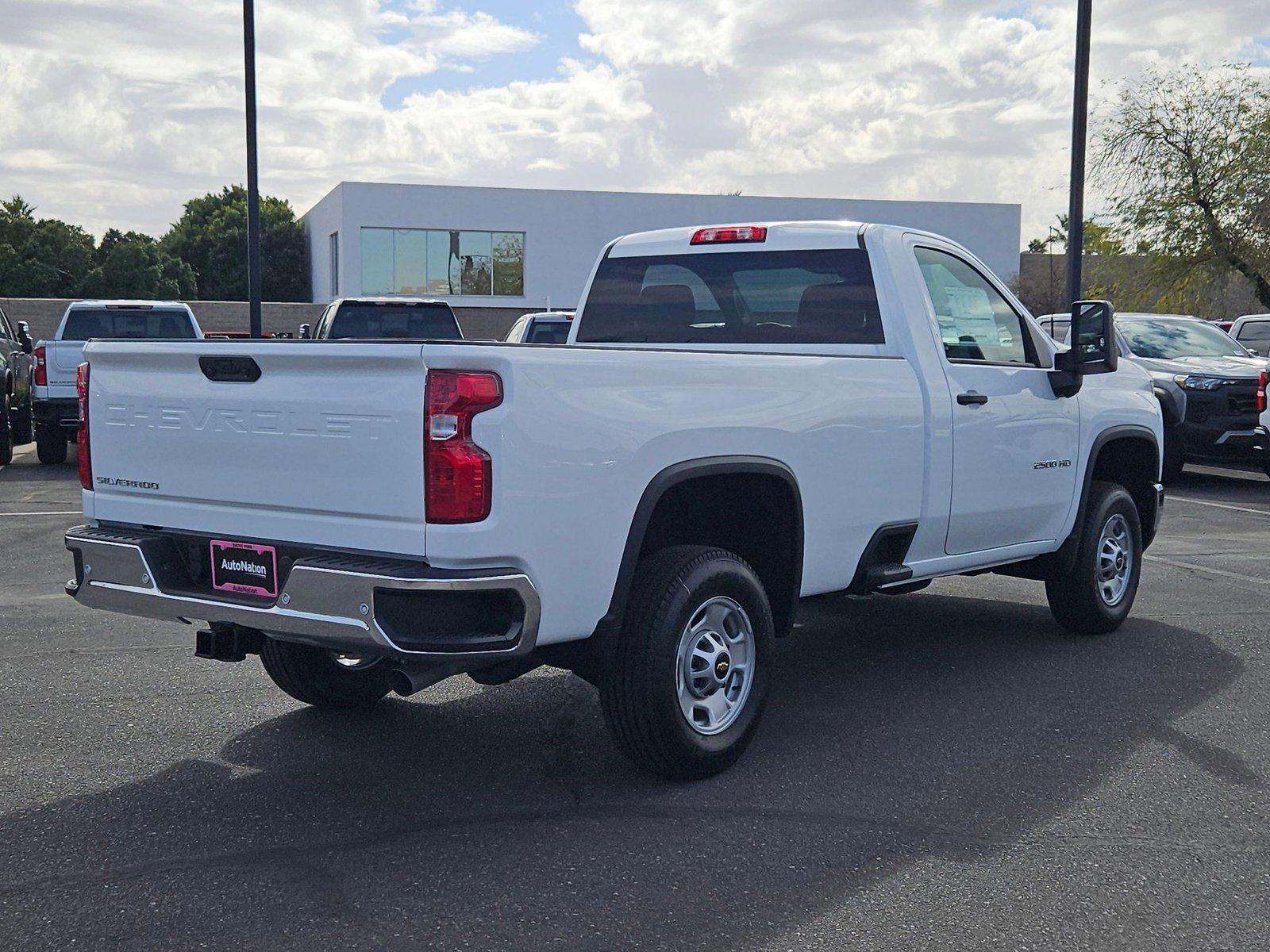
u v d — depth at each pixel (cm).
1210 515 1218
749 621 467
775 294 591
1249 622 730
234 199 8262
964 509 578
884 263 562
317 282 5247
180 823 410
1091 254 3275
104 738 499
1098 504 680
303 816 417
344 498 386
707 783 452
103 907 348
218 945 326
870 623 728
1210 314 3231
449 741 500
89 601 453
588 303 651
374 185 4256
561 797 437
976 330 607
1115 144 3119
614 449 405
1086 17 1602
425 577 366
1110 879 371
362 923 338
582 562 398
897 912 348
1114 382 703
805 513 489
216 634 436
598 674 432
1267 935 337
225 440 414
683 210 4506
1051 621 732
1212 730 520
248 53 1625
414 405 369
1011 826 413
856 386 511
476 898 354
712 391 444
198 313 3953
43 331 3609
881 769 469
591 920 341
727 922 341
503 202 4362
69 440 1619
